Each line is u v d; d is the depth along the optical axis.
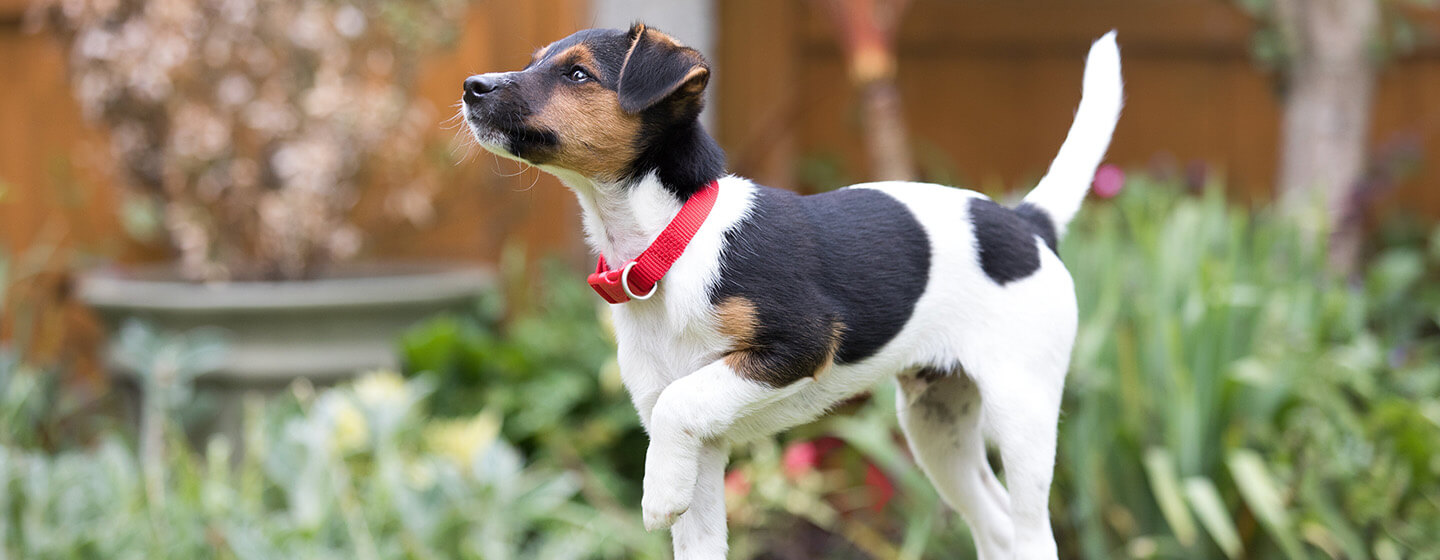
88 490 3.63
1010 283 2.10
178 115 4.43
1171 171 5.43
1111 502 3.54
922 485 3.49
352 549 3.38
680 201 1.96
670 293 1.91
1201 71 5.74
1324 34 5.02
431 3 4.54
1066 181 2.32
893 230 2.04
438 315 4.61
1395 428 3.53
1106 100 2.37
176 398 3.96
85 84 4.42
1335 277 4.37
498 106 1.91
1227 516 3.43
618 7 5.07
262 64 4.44
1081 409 3.52
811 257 1.94
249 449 3.92
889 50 4.73
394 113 4.53
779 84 5.58
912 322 2.04
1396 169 5.33
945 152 5.75
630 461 4.35
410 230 5.18
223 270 4.61
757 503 3.83
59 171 5.02
